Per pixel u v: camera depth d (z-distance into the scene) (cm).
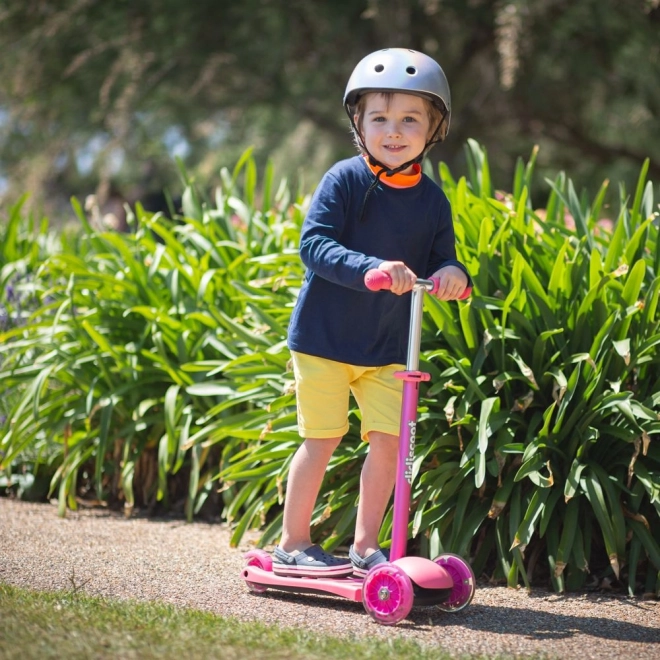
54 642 435
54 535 734
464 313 662
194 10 1834
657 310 684
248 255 891
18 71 1802
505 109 1923
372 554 562
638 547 619
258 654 435
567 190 820
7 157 1989
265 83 1984
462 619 539
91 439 880
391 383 568
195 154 2111
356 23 1856
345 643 464
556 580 615
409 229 562
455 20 1786
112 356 861
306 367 565
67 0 1808
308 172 2144
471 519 646
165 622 479
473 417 648
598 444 658
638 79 1892
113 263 976
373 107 558
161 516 842
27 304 1027
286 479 710
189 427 845
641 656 477
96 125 1909
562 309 685
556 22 1675
